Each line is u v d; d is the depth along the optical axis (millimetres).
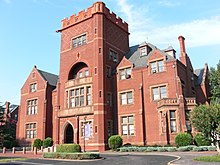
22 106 51500
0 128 52031
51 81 51625
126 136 37125
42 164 20562
